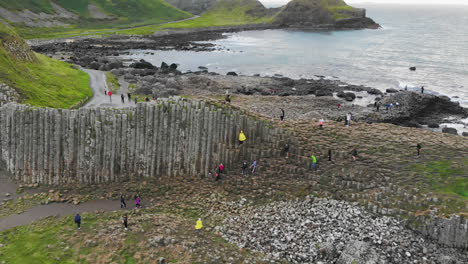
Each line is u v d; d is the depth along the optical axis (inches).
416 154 1691.7
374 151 1712.6
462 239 1252.5
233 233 1304.1
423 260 1194.6
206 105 1745.8
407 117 2906.0
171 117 1658.5
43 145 1636.3
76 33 6953.7
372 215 1374.3
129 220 1362.0
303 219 1376.7
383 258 1178.0
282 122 1923.0
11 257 1136.8
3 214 1411.2
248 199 1524.4
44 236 1257.4
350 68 4990.2
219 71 4712.1
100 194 1576.0
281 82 3976.4
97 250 1176.8
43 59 3405.5
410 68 4913.9
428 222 1294.3
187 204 1507.1
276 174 1628.9
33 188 1614.2
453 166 1590.8
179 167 1699.1
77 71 3457.2
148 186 1627.7
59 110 1627.7
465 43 7647.6
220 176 1662.2
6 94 2026.3
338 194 1485.0
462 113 3105.3
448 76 4552.2
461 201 1352.1
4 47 2719.0
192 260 1140.5
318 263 1168.2
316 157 1625.2
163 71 4311.0
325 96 3531.0
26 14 7116.1
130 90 3149.6
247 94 3499.0
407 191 1444.4
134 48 6279.5
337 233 1293.1
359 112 2957.7
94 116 1631.4
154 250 1178.0
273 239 1275.8
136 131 1652.3
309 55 5935.0
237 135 1721.2
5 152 1692.9
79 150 1635.1
